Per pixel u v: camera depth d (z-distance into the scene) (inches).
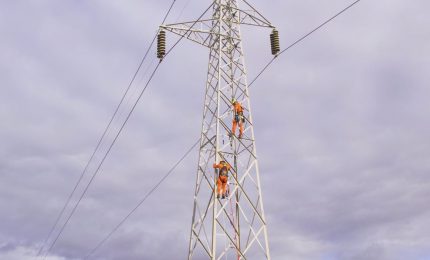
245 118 1103.0
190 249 981.2
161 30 1184.8
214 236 936.3
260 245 970.7
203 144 1075.3
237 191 1042.1
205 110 1109.7
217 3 1206.3
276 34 1232.8
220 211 968.9
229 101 1106.7
